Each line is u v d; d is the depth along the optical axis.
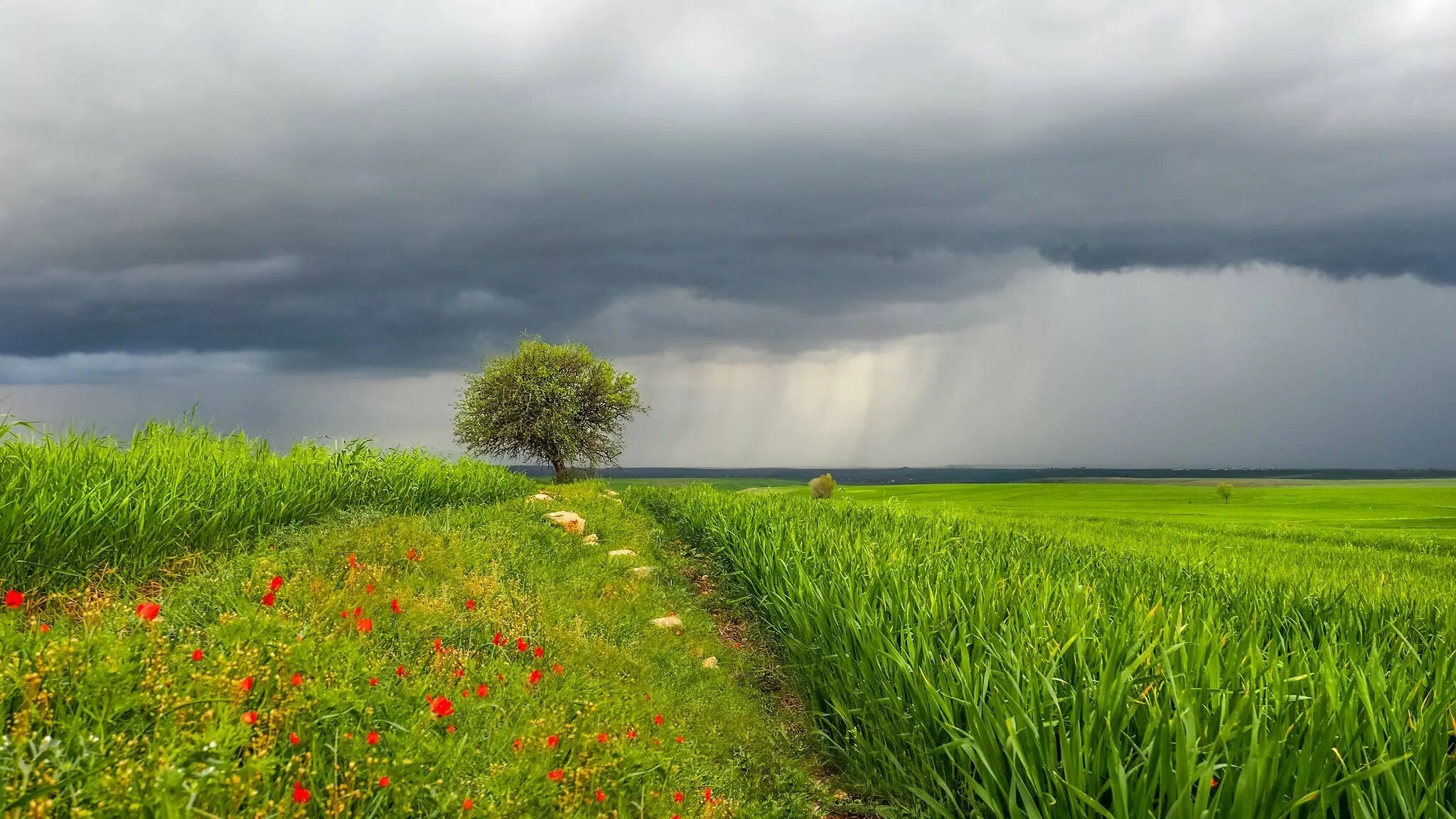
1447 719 4.47
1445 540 23.31
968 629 7.21
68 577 7.35
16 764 3.01
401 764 3.99
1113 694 4.98
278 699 4.25
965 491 73.19
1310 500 54.41
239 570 7.89
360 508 14.28
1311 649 6.28
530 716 5.60
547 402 43.50
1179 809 4.11
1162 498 58.31
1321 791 3.93
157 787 3.04
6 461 8.51
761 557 13.02
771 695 8.89
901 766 6.19
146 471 9.98
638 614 10.76
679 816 4.82
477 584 9.23
